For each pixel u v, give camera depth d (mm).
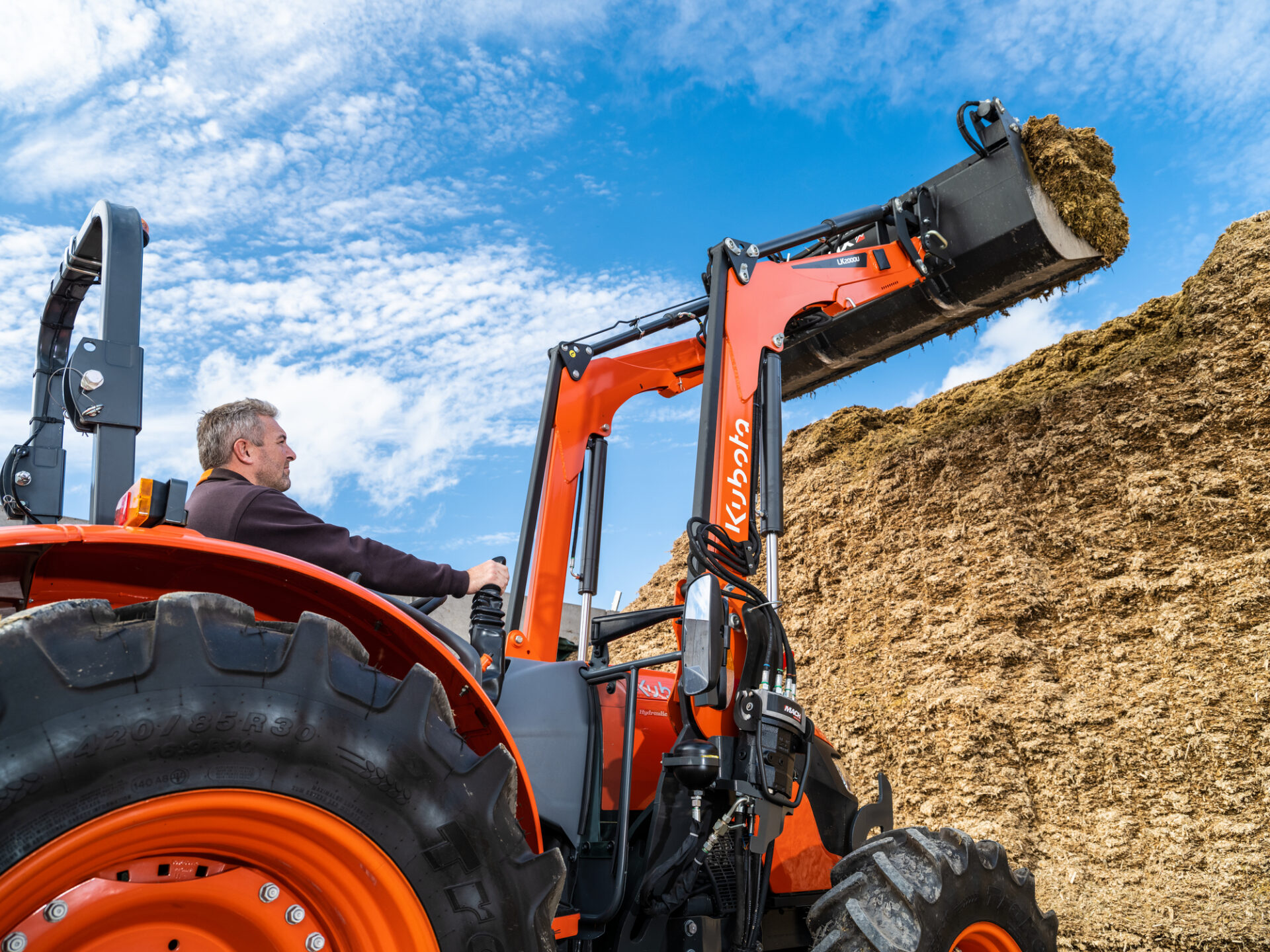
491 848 1508
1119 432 5656
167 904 1330
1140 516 5359
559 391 3502
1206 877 4305
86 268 2102
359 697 1448
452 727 1586
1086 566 5500
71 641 1250
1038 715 5172
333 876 1406
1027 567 5648
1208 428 5340
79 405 1670
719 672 2428
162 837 1284
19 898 1152
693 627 2449
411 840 1434
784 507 7508
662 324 3658
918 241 4488
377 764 1424
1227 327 5496
